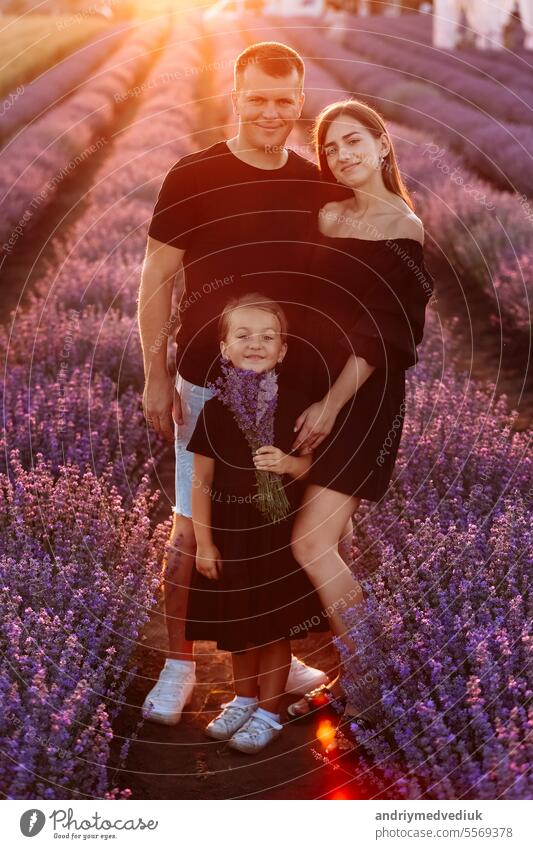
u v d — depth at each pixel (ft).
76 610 8.39
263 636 8.09
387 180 8.16
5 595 8.32
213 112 60.64
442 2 77.92
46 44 103.04
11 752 6.68
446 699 7.06
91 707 7.32
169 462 14.78
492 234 24.70
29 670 7.32
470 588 8.29
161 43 107.86
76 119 52.01
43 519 10.04
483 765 6.54
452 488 11.02
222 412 8.03
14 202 31.50
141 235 27.73
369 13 121.80
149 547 9.72
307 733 8.44
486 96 59.67
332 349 8.05
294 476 8.14
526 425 15.71
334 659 9.70
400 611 8.23
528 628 7.54
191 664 9.02
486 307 23.16
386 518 10.53
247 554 8.07
